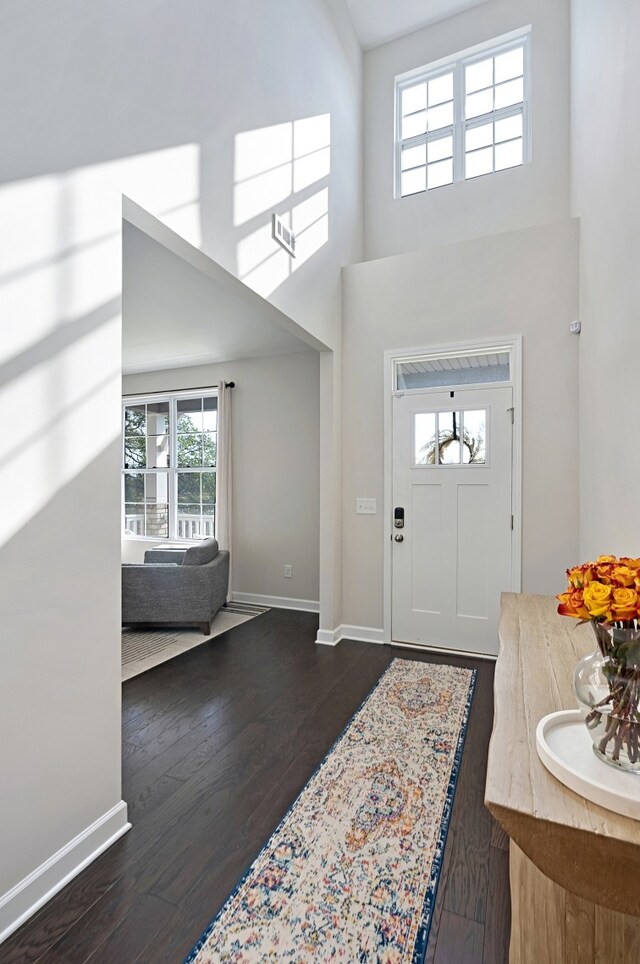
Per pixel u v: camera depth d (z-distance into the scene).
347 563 3.96
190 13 2.07
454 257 3.61
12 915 1.33
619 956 0.94
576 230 3.26
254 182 2.59
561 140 4.02
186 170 2.03
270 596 5.14
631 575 1.00
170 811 1.83
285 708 2.68
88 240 1.57
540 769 1.01
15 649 1.36
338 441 3.92
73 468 1.53
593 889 0.86
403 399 3.76
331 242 3.74
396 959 1.26
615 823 0.85
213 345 4.79
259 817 1.79
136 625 4.24
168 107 1.93
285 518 5.08
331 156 3.75
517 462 3.39
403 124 4.70
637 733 0.97
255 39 2.61
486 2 4.25
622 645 0.99
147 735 2.39
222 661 3.41
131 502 6.18
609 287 2.28
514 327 3.41
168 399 5.92
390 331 3.81
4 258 1.33
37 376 1.42
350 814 1.81
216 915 1.38
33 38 1.39
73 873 1.51
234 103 2.40
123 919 1.37
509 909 1.40
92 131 1.58
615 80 2.11
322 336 3.57
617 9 2.04
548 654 1.74
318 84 3.49
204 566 4.09
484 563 3.51
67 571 1.52
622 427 2.05
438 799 1.89
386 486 3.81
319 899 1.44
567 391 3.27
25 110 1.37
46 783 1.44
